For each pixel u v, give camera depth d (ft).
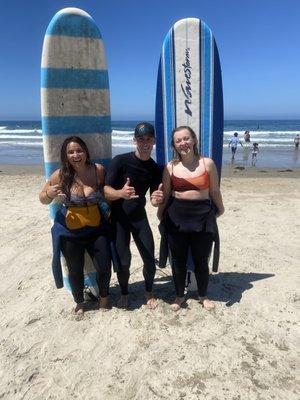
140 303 12.43
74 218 10.78
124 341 10.61
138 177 10.97
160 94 13.12
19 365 9.91
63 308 12.45
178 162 11.17
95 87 12.44
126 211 11.21
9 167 57.11
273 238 19.02
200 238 11.08
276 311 11.95
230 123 304.09
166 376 9.32
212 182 11.20
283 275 14.51
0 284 14.71
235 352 10.06
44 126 12.11
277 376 9.26
